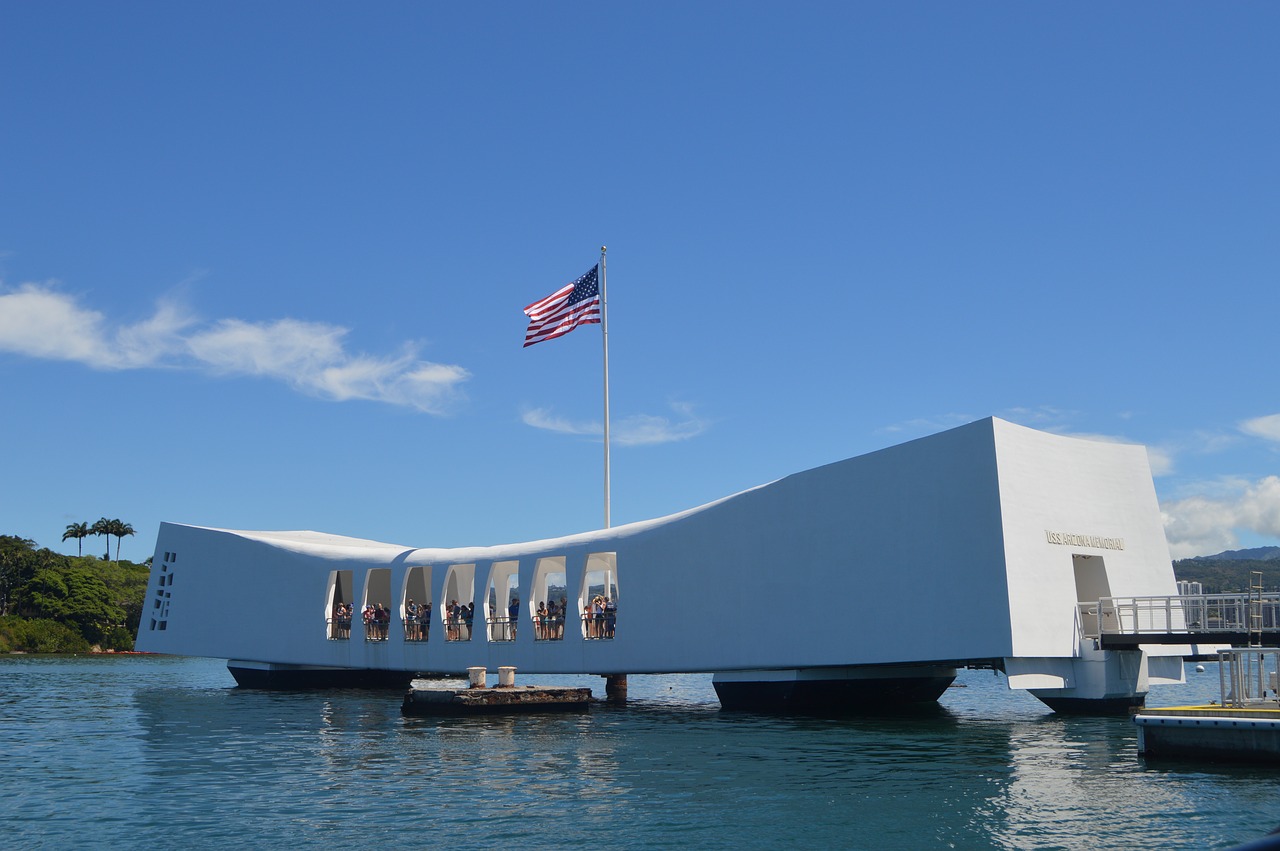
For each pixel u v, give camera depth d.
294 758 22.00
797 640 31.73
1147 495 33.62
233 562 48.25
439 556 42.00
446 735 25.88
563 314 41.03
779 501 32.94
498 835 14.46
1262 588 28.03
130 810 16.45
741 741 24.06
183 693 43.31
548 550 38.56
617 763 20.69
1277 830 2.51
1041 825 14.66
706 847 13.70
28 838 14.66
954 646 28.47
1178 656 31.97
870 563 30.59
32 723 29.91
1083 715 29.41
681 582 34.78
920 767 19.83
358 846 13.98
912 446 30.20
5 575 108.62
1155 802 15.97
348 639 43.91
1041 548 29.14
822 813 15.64
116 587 116.50
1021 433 29.55
